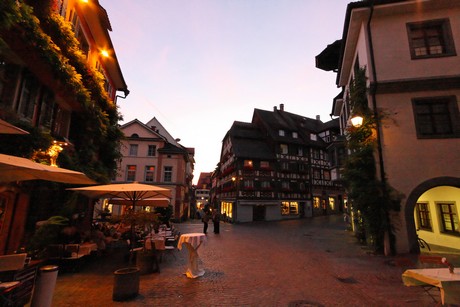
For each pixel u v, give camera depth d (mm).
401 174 9234
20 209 6840
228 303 4699
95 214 19125
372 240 9539
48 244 6617
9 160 3352
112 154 11953
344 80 16016
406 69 9930
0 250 6270
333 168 17641
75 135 9938
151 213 6410
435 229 11109
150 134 29266
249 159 31875
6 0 4180
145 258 6770
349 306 4555
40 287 3674
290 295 5113
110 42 11789
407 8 10289
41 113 7523
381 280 6055
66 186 8062
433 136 9336
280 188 32250
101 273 6527
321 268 7250
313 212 34188
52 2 6395
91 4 9625
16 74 6406
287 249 10484
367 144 9734
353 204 10547
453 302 3648
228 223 29359
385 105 9844
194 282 5934
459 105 9312
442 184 8898
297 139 35844
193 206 49156
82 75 8648
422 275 4062
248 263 7922
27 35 5320
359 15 10750
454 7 10109
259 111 38656
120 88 15867
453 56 9688
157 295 5062
